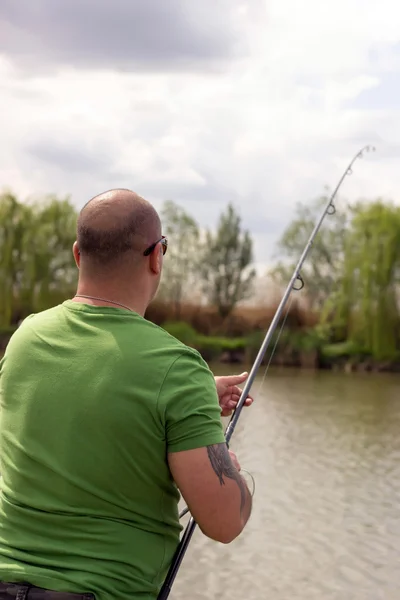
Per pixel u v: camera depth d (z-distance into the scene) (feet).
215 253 145.59
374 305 117.29
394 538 34.32
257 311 142.61
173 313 145.38
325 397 82.23
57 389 5.88
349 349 118.01
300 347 119.14
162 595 6.03
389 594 28.14
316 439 57.72
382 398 81.66
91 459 5.72
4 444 6.10
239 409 7.79
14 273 130.72
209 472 5.69
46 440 5.85
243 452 52.90
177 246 146.41
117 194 6.29
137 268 6.20
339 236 137.28
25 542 5.80
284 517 37.60
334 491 42.47
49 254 131.85
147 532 5.84
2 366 6.32
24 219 132.05
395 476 45.88
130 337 5.91
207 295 145.89
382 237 118.73
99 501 5.73
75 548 5.70
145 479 5.76
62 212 133.08
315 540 34.17
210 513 5.72
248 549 33.01
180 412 5.70
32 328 6.23
